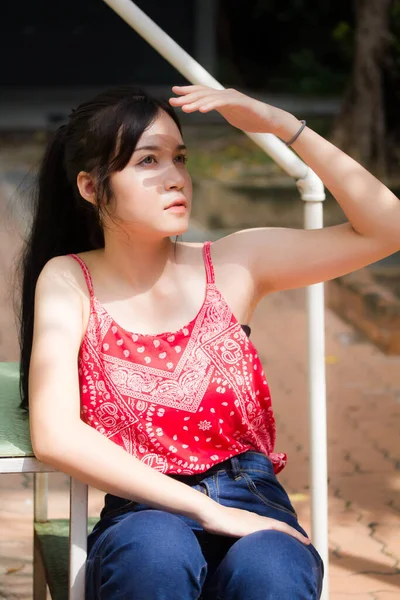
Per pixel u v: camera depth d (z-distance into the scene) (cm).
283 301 937
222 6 2312
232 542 266
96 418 269
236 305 283
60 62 2148
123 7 313
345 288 870
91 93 2125
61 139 291
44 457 256
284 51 2359
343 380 711
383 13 1181
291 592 237
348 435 605
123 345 270
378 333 789
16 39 2127
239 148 1542
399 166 1206
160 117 271
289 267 288
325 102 1992
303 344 799
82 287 279
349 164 283
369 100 1187
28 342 300
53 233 303
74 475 257
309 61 2227
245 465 275
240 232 295
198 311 277
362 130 1190
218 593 247
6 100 2072
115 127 267
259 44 2366
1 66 2133
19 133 1839
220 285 283
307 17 2259
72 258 285
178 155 275
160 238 275
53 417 257
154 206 269
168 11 2175
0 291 888
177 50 316
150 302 278
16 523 477
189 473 269
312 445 329
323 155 284
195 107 276
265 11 2242
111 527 262
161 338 271
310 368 327
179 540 242
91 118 271
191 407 266
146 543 240
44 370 264
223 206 1123
